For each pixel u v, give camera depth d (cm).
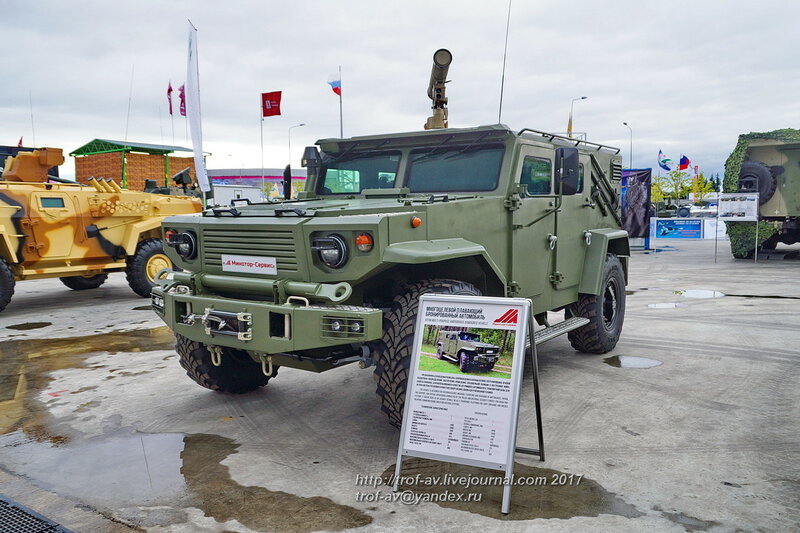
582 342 616
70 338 771
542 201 505
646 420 437
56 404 509
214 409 488
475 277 439
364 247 354
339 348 412
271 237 392
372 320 346
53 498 339
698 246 2144
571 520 301
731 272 1317
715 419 436
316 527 301
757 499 318
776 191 1524
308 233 372
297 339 362
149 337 773
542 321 547
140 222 1086
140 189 2311
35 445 419
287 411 480
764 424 425
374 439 418
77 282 1230
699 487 333
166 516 316
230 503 329
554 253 536
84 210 1016
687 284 1145
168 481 358
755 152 1559
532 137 510
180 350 491
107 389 549
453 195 466
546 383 532
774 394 490
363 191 503
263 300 409
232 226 412
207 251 434
